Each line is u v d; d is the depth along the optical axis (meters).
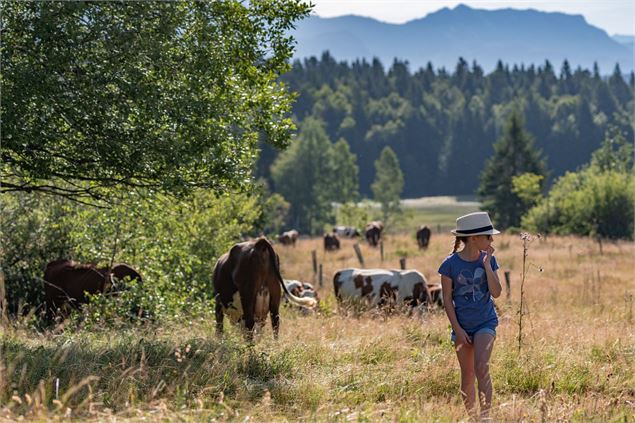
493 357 10.18
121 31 11.75
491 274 7.91
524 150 103.00
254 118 14.21
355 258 41.59
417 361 10.20
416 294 19.28
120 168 12.62
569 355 10.34
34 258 17.52
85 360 9.35
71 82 11.84
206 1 13.04
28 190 13.70
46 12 11.38
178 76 12.70
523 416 7.56
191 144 12.32
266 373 9.64
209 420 7.09
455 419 7.39
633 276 29.69
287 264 39.16
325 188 133.00
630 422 7.56
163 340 10.95
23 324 13.23
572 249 42.62
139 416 7.08
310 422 7.35
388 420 7.34
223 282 13.19
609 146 96.19
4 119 11.30
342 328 13.43
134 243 17.44
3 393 7.78
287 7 14.07
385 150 146.38
